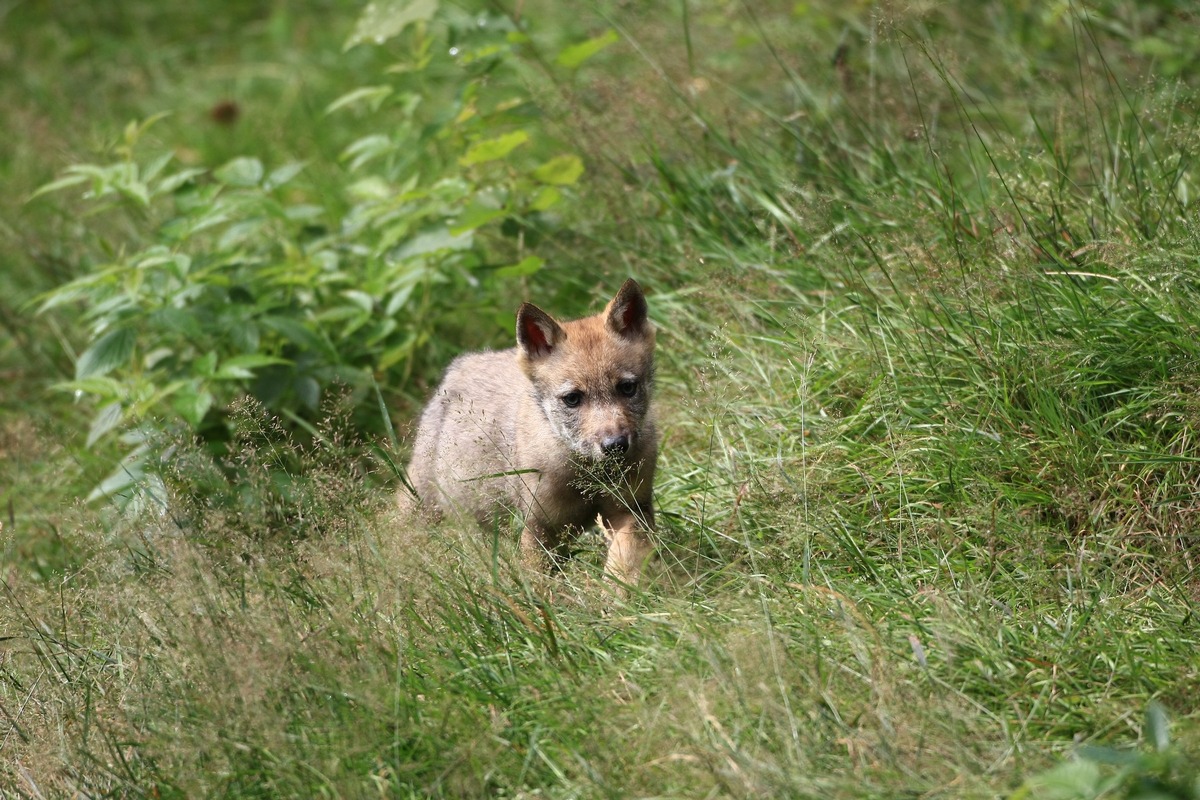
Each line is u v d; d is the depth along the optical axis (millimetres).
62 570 9969
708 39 15758
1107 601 7773
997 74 14336
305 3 23422
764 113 13508
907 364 9766
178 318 11648
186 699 7496
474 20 13930
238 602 8078
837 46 14609
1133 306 9359
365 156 13320
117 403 11602
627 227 12969
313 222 15133
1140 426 8992
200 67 22156
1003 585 8180
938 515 8758
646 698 7309
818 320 10703
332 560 8320
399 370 13172
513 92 17000
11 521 10875
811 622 7707
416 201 13234
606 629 8070
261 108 20078
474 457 10148
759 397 10422
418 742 7141
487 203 12695
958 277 10070
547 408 9641
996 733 6824
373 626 7953
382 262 12883
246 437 10352
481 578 8492
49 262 15516
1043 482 8836
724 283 11344
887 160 12445
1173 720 6707
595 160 13312
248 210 12688
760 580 8234
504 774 6957
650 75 13992
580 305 12703
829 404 10141
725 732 6855
